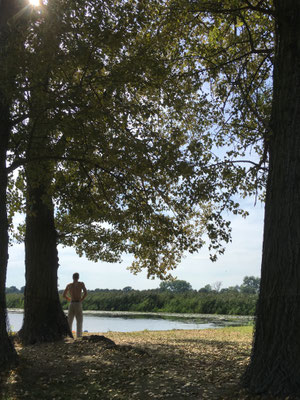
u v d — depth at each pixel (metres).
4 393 5.86
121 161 9.70
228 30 10.89
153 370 7.18
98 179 10.83
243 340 12.77
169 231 10.68
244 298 50.38
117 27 8.38
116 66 8.75
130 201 10.38
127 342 11.73
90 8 7.97
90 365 7.55
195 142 9.84
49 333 11.21
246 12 10.33
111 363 7.68
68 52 7.92
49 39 7.55
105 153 9.52
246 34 10.38
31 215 11.91
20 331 11.59
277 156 6.08
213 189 9.72
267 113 10.14
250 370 5.81
